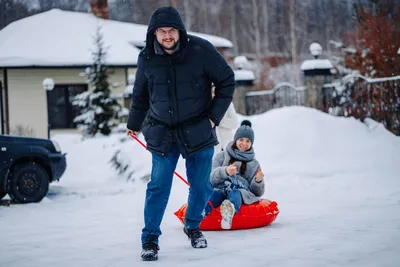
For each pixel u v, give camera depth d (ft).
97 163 55.88
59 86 90.89
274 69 148.15
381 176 38.58
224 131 32.01
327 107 64.44
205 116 18.95
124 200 36.27
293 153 44.27
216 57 18.75
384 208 27.37
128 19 169.17
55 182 50.29
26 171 38.01
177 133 18.58
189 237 19.88
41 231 25.22
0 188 38.06
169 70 18.40
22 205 36.65
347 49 81.82
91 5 106.93
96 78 82.33
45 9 140.87
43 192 38.37
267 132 46.52
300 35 159.02
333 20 156.25
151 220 18.35
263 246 19.12
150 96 19.03
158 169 18.70
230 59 143.13
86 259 18.33
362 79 58.23
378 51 74.84
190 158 19.22
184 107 18.62
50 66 88.07
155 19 18.07
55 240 22.40
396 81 54.80
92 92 82.23
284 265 16.16
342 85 60.59
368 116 57.06
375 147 44.32
